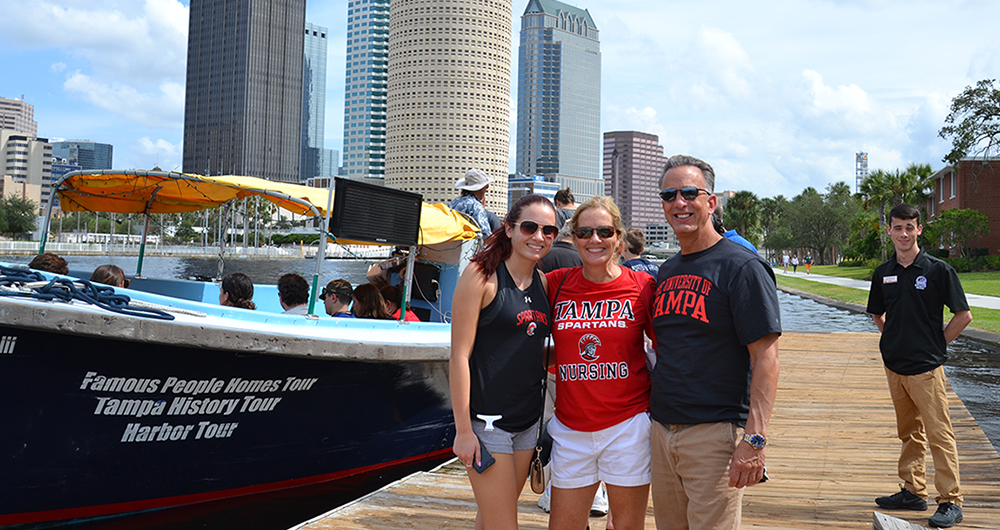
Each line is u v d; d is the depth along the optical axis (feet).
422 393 19.39
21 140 599.98
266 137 620.08
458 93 505.66
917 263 13.23
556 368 9.24
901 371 13.38
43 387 12.63
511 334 8.62
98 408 13.39
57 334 12.32
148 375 13.61
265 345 14.20
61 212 23.38
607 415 8.87
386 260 24.20
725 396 8.09
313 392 16.39
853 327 64.23
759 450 7.67
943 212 135.85
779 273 191.52
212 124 626.23
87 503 14.14
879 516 11.48
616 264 9.23
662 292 8.57
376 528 13.15
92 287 13.26
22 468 13.01
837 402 25.44
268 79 621.31
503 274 8.69
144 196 21.66
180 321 13.23
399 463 20.24
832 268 214.69
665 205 8.55
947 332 13.20
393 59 520.83
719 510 7.98
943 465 13.03
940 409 13.11
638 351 9.02
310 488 17.87
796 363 34.42
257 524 15.37
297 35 641.81
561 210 17.08
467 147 506.89
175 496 15.29
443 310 22.79
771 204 347.77
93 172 19.07
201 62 634.43
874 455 18.65
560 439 9.11
